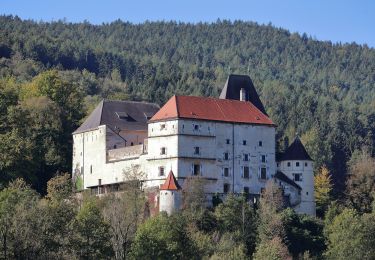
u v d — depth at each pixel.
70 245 176.50
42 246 171.12
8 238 169.62
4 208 180.75
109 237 190.12
